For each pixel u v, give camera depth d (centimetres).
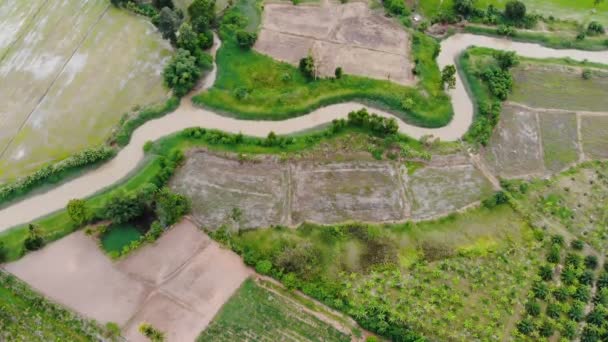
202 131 6606
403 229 5884
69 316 5031
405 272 5538
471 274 5541
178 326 5025
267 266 5375
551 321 5150
